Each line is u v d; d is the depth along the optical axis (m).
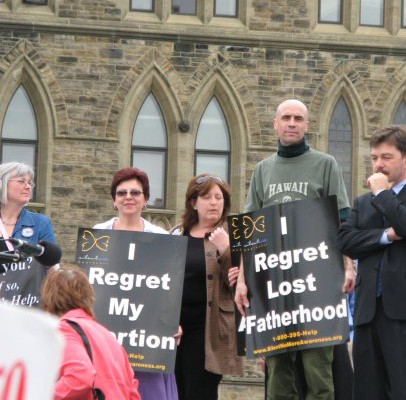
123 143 30.36
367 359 8.40
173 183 30.72
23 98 30.28
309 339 9.16
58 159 30.03
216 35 30.92
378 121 31.52
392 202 8.06
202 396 9.47
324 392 9.33
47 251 7.42
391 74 31.66
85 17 30.36
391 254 8.30
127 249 9.38
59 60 30.23
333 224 9.26
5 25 30.02
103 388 6.60
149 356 9.13
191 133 30.86
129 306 9.24
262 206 10.02
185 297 9.51
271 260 9.32
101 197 30.09
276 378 9.58
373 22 31.95
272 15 31.22
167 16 30.89
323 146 31.17
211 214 9.60
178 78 30.81
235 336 9.51
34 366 2.55
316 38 31.25
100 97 30.36
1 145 30.03
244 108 31.00
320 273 9.23
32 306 9.07
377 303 8.32
